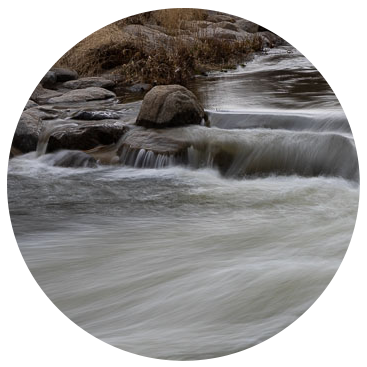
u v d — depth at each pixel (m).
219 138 4.98
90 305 4.21
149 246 4.43
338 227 4.51
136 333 4.11
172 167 4.90
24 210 4.64
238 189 4.80
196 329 4.10
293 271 4.30
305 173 4.84
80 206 4.64
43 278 4.35
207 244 4.44
